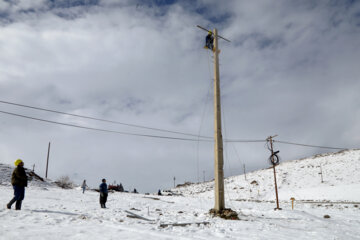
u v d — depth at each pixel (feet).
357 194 141.08
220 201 42.98
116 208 46.85
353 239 26.35
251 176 314.35
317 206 91.86
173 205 66.95
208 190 284.00
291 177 264.72
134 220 30.99
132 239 19.36
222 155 45.88
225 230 27.84
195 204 77.15
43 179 137.08
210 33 54.54
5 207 32.17
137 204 61.52
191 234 23.94
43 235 18.93
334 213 63.10
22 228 21.07
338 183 219.41
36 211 31.63
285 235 26.66
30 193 65.31
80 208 40.81
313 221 42.80
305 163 321.32
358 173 237.25
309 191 172.14
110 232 21.86
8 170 124.47
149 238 20.25
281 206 85.20
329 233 29.78
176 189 359.25
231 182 303.07
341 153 347.56
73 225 24.50
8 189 74.02
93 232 21.36
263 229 30.27
